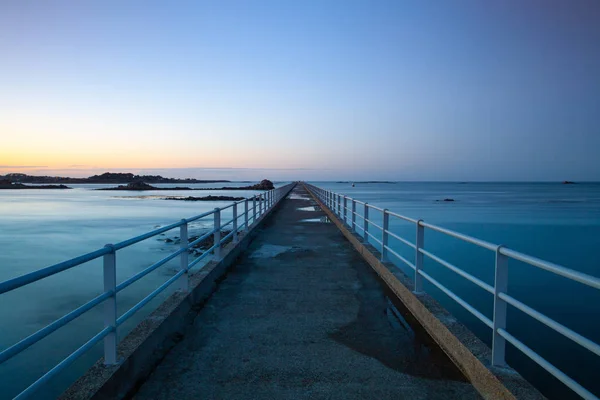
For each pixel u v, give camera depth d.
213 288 6.83
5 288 2.20
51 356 7.43
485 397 3.37
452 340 4.12
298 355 4.25
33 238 24.05
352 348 4.43
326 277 7.67
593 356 8.08
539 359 2.80
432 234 27.64
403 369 3.94
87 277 13.56
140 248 18.52
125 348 3.75
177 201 66.81
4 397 6.05
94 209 47.97
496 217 42.25
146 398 3.41
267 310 5.73
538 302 12.16
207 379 3.72
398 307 5.88
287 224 16.53
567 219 40.28
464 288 13.54
